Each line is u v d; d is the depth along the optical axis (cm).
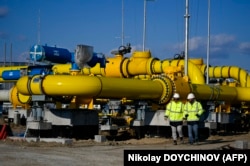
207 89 2708
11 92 3108
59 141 1883
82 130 2191
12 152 1499
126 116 2684
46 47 2556
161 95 2316
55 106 2220
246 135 2828
